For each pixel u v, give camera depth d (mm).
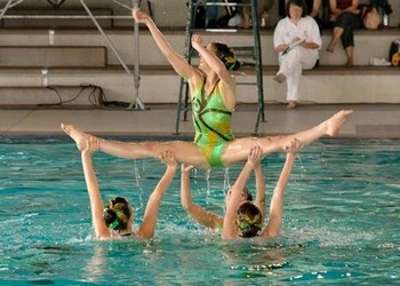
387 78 22172
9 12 23578
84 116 19906
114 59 22844
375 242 10852
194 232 11133
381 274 9570
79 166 15484
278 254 10242
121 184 14234
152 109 20906
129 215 10727
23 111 20578
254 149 10219
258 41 18828
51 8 23688
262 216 10742
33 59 22531
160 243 10609
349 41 22469
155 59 22844
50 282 9352
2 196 13461
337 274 9555
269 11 23641
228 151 10336
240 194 10617
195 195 13562
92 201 10711
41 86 21844
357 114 20312
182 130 18266
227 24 22750
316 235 11109
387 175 14773
